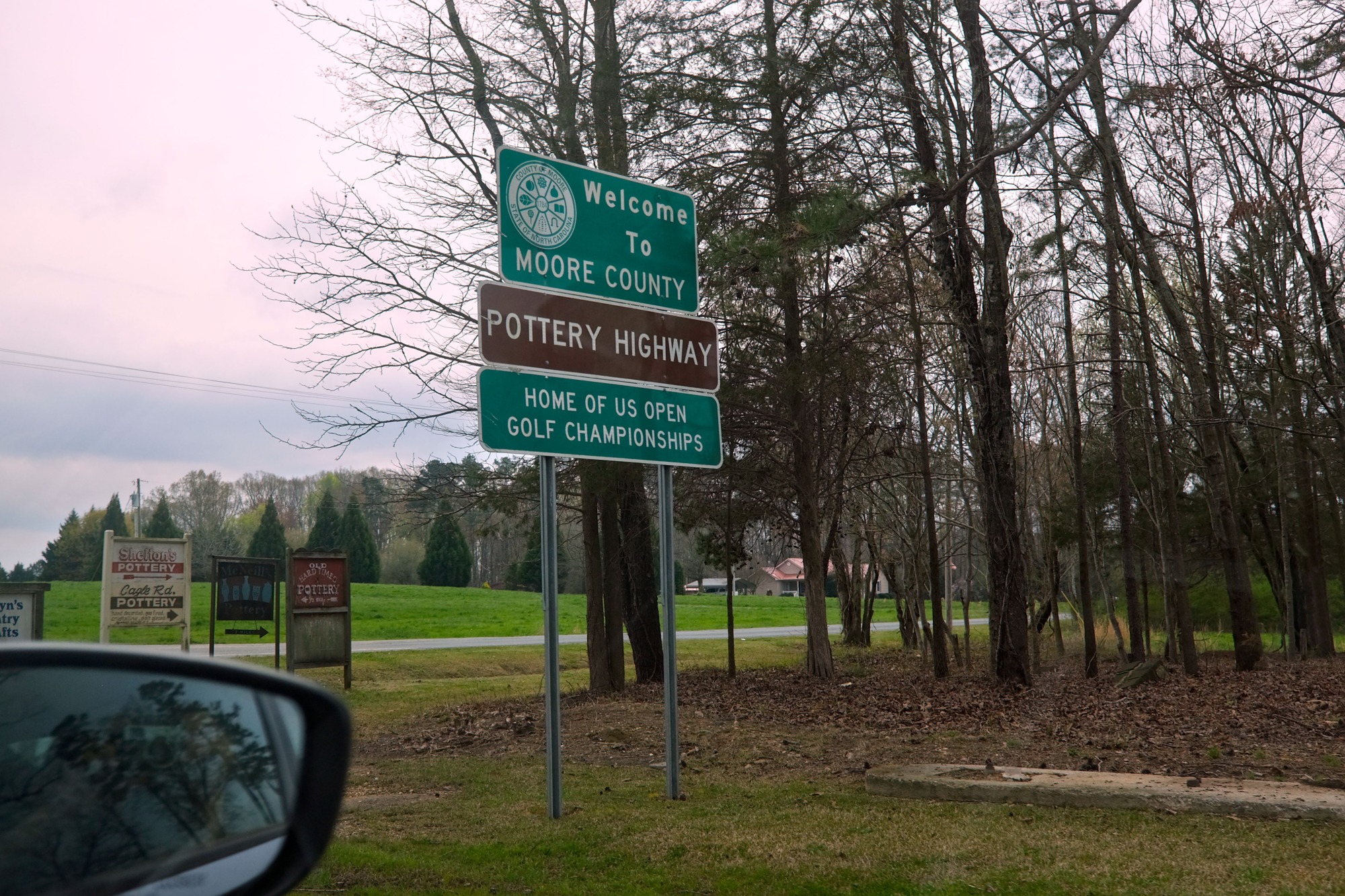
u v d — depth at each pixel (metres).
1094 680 18.33
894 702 15.80
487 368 7.98
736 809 8.10
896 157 15.55
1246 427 24.78
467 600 64.00
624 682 19.56
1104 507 24.97
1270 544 25.88
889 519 30.16
